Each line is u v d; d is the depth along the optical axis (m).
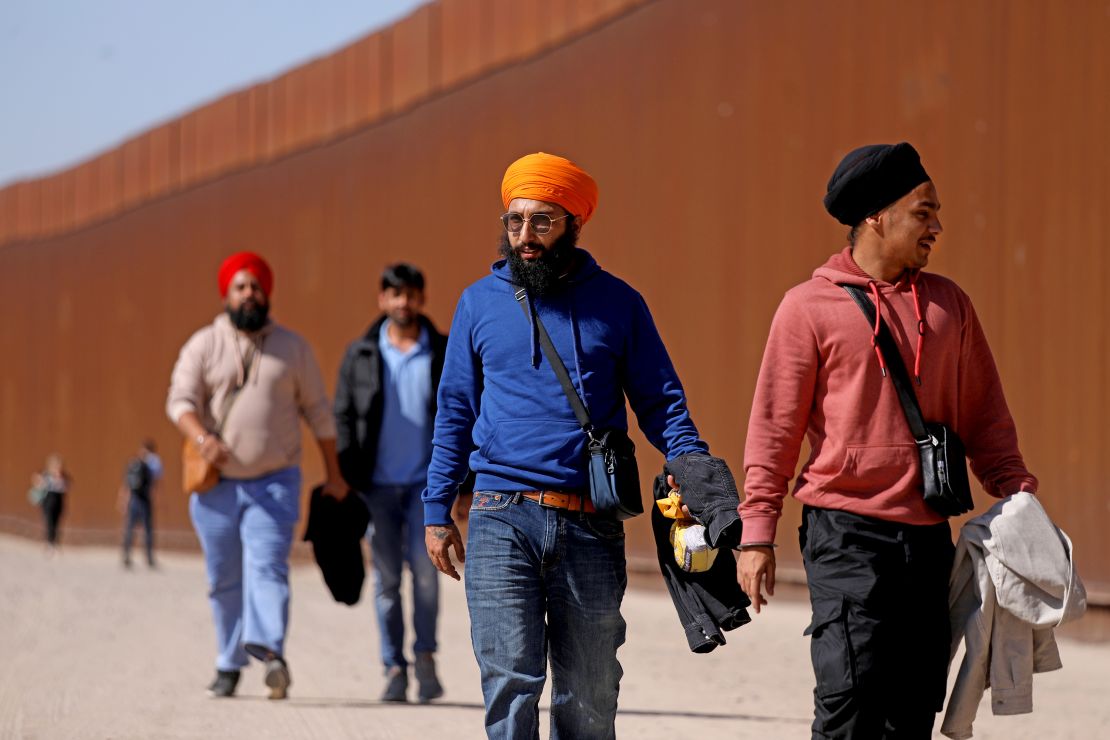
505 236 13.34
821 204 42.38
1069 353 34.81
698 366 46.47
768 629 35.66
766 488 12.80
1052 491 35.00
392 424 24.08
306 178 73.38
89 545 97.19
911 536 12.43
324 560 24.14
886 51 40.12
